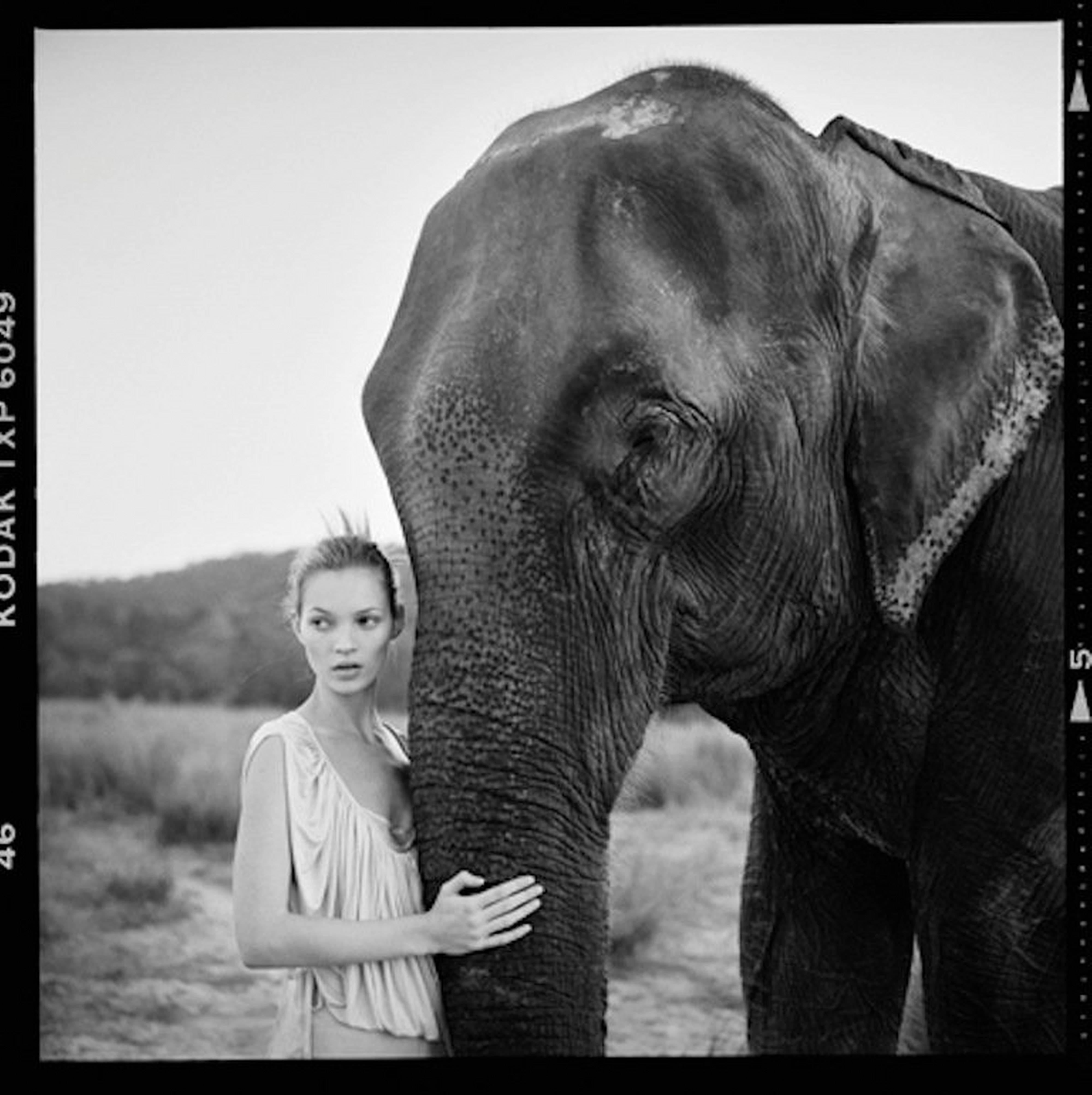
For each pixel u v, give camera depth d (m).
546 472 3.36
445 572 3.33
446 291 3.49
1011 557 3.99
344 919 3.52
